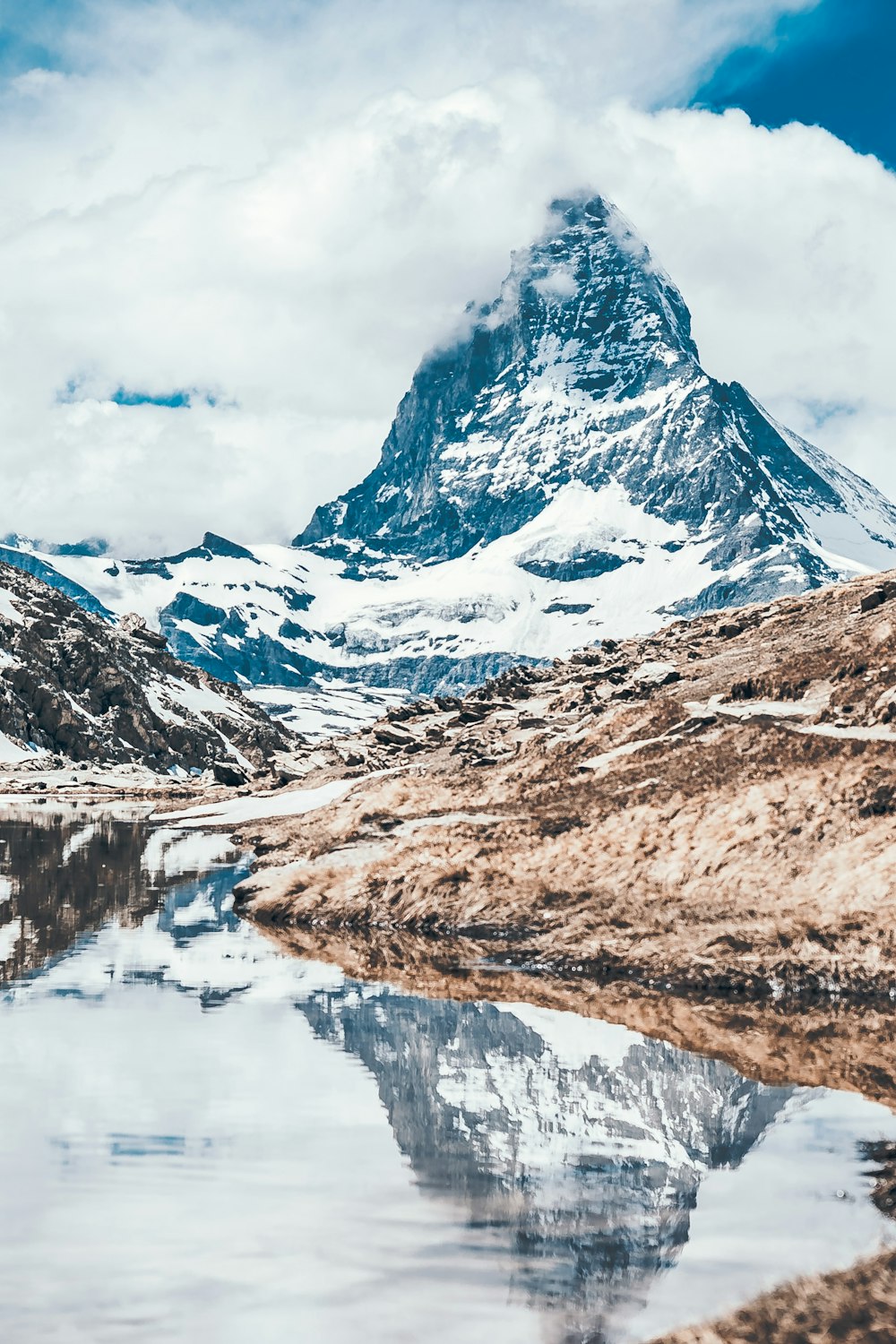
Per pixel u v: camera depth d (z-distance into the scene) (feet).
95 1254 33.42
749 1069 55.67
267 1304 30.40
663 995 75.15
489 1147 43.24
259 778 368.89
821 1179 40.19
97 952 85.51
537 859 104.22
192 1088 50.08
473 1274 32.19
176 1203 37.19
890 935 78.38
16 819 275.80
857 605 193.26
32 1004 66.54
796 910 84.43
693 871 95.30
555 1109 48.47
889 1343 28.40
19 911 107.45
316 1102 48.57
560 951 84.79
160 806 341.41
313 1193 38.24
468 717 252.83
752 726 125.39
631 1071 55.01
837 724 122.21
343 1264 32.76
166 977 76.13
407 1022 64.64
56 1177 39.27
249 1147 42.68
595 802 114.93
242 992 71.77
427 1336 28.71
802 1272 32.40
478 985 77.20
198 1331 28.99
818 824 95.61
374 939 94.99
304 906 103.50
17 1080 50.67
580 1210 37.11
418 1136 44.21
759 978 77.05
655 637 263.49
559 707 215.92
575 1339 28.53
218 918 106.11
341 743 357.00
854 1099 50.52
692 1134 45.34
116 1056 55.11
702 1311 30.09
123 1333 28.89
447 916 97.40
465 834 111.45
